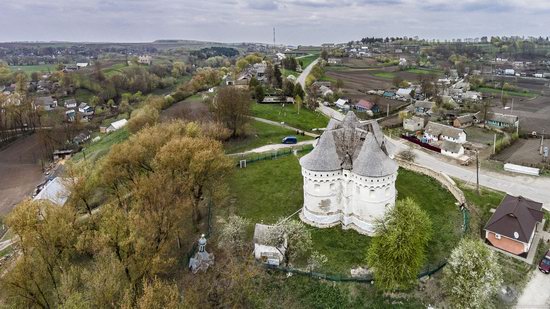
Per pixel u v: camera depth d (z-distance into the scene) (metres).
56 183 96.81
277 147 112.44
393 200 65.88
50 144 148.38
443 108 178.75
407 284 52.38
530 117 164.12
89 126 184.62
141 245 54.56
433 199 77.50
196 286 56.62
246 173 93.62
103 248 55.47
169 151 74.69
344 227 67.56
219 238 66.69
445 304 51.88
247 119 123.38
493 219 63.72
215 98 139.75
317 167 65.44
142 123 124.94
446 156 107.44
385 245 51.44
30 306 53.00
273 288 56.22
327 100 194.25
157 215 62.06
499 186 85.94
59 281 56.22
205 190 81.94
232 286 56.16
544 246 62.25
